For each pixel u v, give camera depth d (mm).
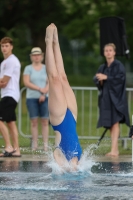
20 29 69188
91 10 58406
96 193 16094
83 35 66312
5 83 25016
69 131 17938
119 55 27984
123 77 25938
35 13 67312
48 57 18297
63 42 116250
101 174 19375
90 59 111125
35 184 17422
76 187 16922
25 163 22578
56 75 18156
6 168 21047
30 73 26984
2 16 67062
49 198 15375
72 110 18141
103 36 28156
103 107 25844
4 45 25188
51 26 18422
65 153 18094
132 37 62594
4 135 25016
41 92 26688
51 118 18016
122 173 19734
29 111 26984
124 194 15984
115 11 59281
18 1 66375
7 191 16391
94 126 35750
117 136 25750
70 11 59312
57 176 18594
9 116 24984
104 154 25781
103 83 26031
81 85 77812
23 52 55312
